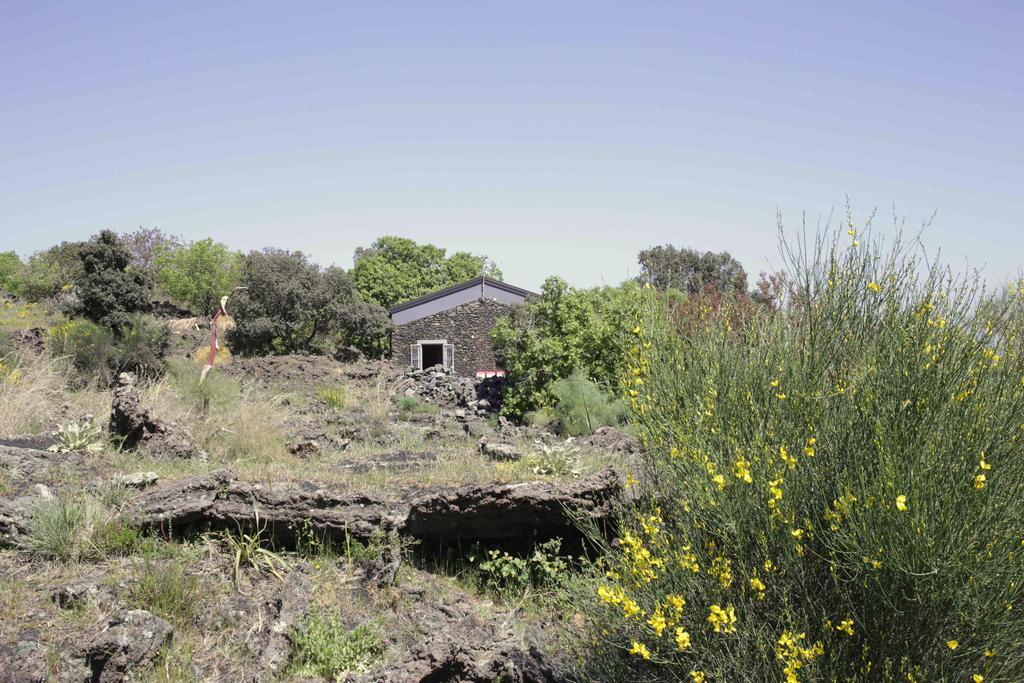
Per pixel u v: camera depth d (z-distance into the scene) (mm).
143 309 19578
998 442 3947
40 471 7180
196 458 8703
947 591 3660
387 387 20891
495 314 37469
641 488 5266
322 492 6680
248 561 6152
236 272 52094
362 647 5418
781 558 4098
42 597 5340
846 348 4574
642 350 5102
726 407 4578
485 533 6668
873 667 3910
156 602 5453
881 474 3877
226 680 5012
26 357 14250
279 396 15320
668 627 4133
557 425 14281
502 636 5457
